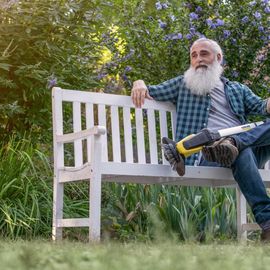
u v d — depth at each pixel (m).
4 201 5.20
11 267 1.60
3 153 6.09
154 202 5.84
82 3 6.59
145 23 7.40
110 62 7.34
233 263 1.81
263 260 2.03
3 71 6.43
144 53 7.36
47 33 6.48
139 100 5.30
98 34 7.16
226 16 7.29
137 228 5.57
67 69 6.58
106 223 5.62
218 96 5.46
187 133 5.38
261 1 7.23
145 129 7.16
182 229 5.44
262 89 7.30
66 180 4.84
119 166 4.72
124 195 6.04
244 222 5.54
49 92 6.41
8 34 6.30
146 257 1.99
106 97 5.32
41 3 6.28
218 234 5.79
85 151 6.31
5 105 6.16
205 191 5.84
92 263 1.70
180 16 7.31
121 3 7.39
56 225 4.86
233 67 7.23
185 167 4.94
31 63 6.53
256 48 7.21
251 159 4.74
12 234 4.82
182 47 7.16
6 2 6.13
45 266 1.65
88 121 5.22
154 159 5.45
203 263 1.74
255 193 4.67
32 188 5.39
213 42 5.52
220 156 4.66
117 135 5.34
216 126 5.37
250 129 4.82
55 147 4.98
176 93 5.47
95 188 4.49
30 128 6.68
